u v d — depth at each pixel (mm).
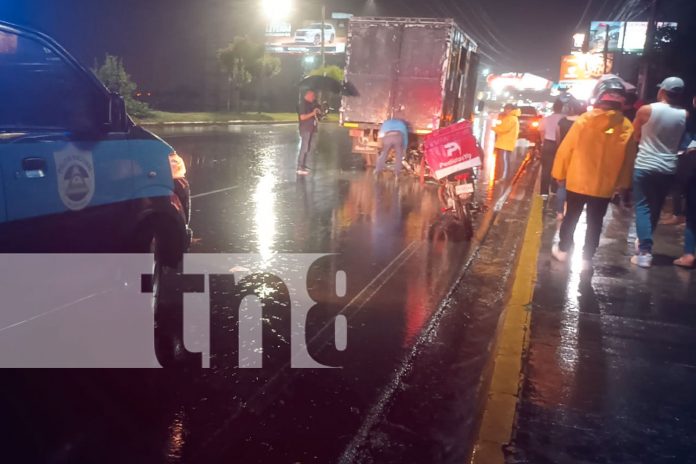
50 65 4305
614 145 6742
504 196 13344
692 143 7066
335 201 11320
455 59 15859
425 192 12789
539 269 7043
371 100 15391
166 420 3840
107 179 4754
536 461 3350
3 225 3885
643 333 5266
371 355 4949
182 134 26203
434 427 3949
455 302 6348
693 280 6797
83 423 3746
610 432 3680
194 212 9750
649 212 7203
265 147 21812
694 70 21797
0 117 3988
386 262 7543
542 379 4336
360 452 3623
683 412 3957
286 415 3984
